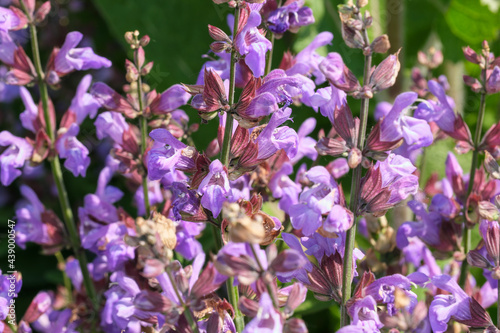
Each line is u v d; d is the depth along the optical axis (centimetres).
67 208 67
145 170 64
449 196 64
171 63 85
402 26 83
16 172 65
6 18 63
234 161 55
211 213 55
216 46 54
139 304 51
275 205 74
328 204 53
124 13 86
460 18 90
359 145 54
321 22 78
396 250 65
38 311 62
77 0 99
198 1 85
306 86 60
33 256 88
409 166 55
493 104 96
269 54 61
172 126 64
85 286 67
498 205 57
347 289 54
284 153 63
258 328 48
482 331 56
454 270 64
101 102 63
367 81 53
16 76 65
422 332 56
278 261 49
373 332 53
